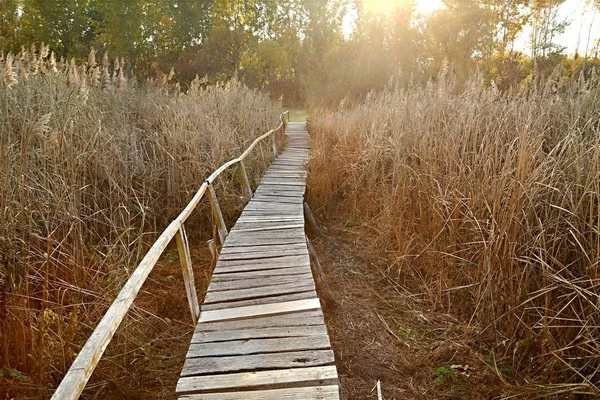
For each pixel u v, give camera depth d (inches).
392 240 200.7
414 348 139.8
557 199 129.3
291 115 1021.2
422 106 229.9
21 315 114.8
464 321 151.2
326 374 91.3
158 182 234.5
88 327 130.2
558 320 122.9
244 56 1127.6
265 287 137.3
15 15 877.2
